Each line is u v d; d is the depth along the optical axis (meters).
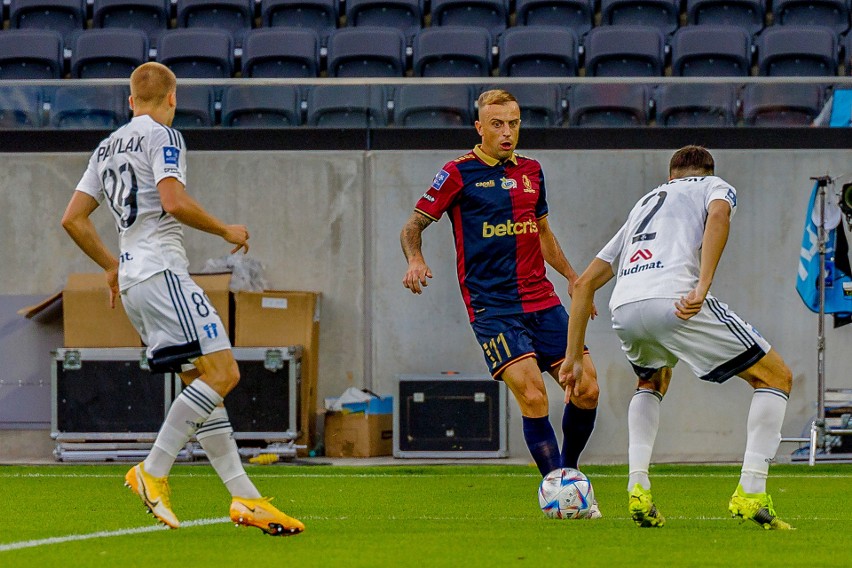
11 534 16.38
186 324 15.34
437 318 35.34
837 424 33.16
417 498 24.05
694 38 44.72
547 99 36.03
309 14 48.56
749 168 35.12
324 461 33.22
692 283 16.20
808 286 34.69
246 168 35.94
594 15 49.19
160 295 15.37
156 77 16.23
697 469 31.77
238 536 15.75
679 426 34.56
